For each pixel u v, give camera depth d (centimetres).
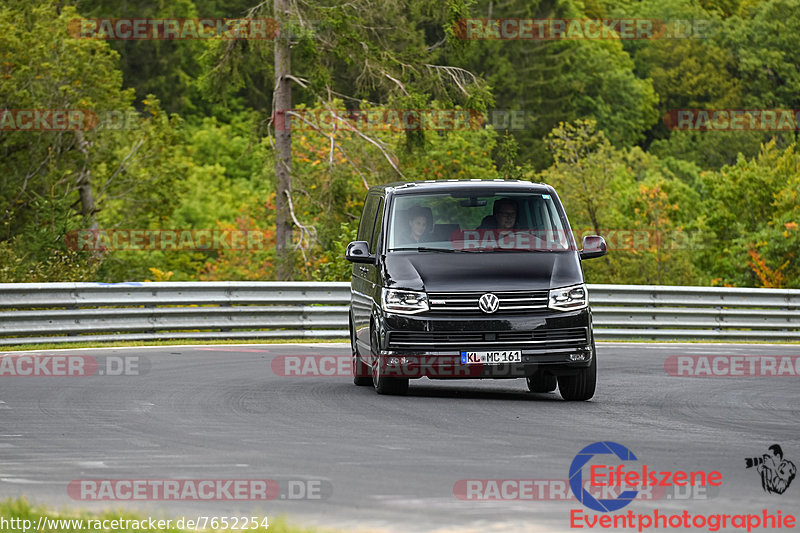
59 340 6962
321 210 11994
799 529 2227
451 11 12175
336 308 7981
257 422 3712
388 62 11994
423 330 4269
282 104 11994
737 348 7431
